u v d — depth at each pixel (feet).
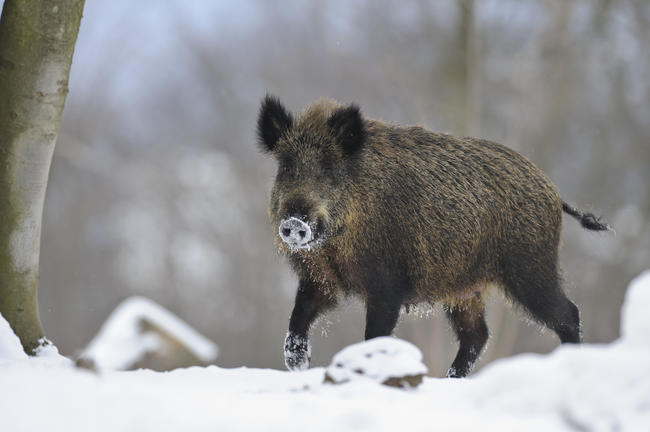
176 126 294.05
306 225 49.75
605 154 207.00
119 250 243.60
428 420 23.93
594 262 187.32
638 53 192.85
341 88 242.37
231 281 224.33
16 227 45.91
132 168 258.78
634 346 25.90
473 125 178.19
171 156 270.67
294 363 53.47
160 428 23.27
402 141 55.52
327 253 52.90
